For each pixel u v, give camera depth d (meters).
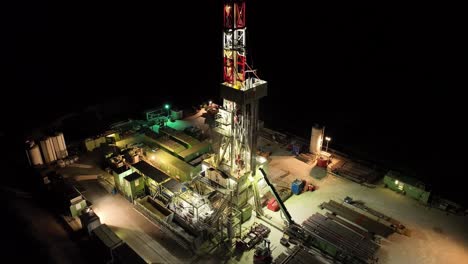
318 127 47.66
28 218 38.81
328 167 46.91
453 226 37.56
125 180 39.88
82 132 56.12
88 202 40.00
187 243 35.16
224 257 33.94
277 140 53.09
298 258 32.69
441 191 45.44
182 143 49.66
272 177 44.66
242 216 37.47
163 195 39.41
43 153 47.00
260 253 32.78
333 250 33.56
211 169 39.66
